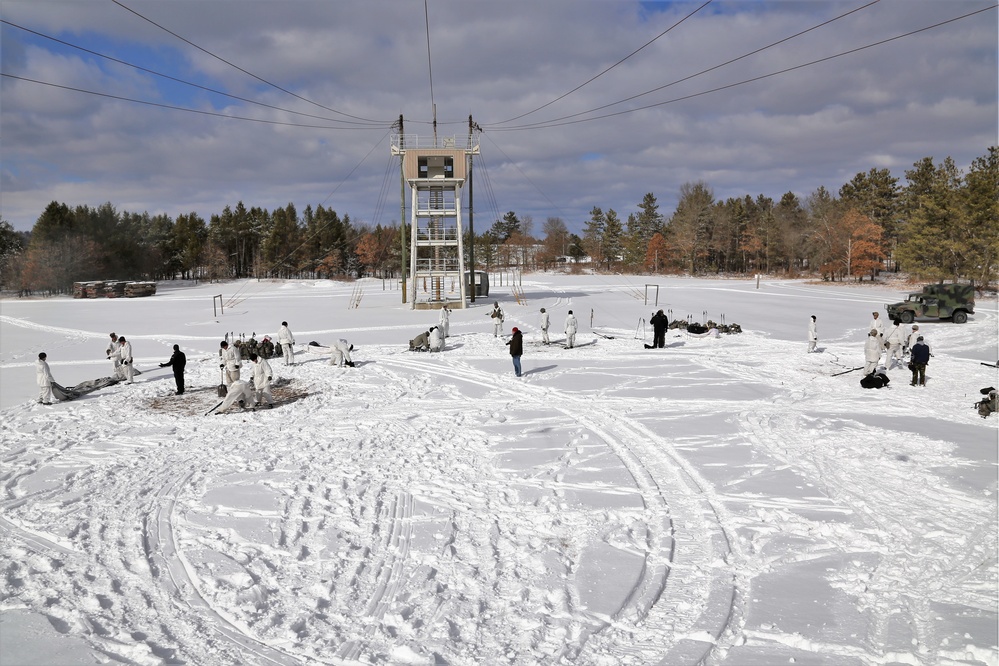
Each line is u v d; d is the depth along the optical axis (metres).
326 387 22.91
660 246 128.50
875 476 12.50
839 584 8.45
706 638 7.22
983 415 17.12
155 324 47.00
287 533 10.27
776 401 19.47
